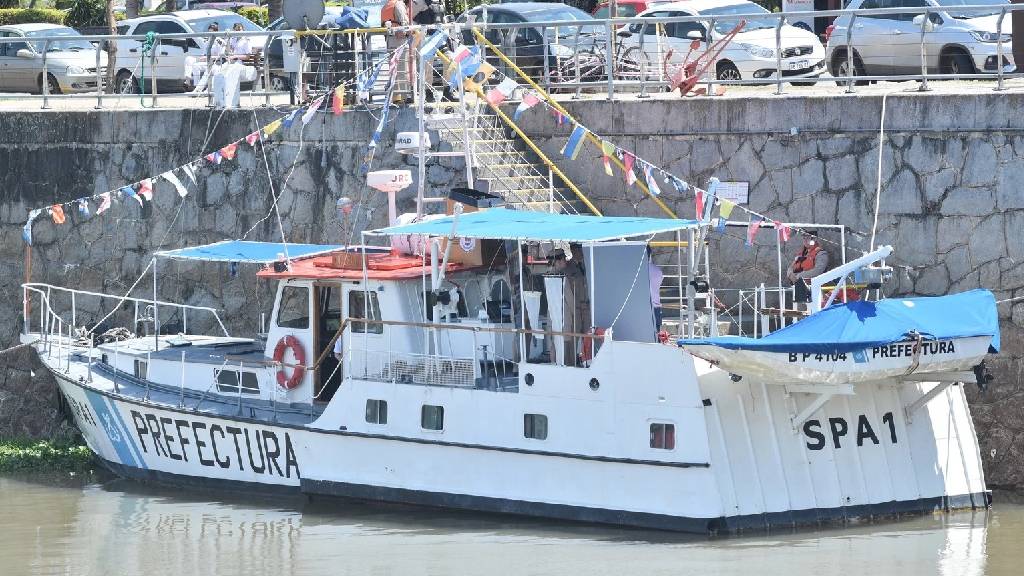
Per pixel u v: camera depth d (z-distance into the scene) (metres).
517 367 79.94
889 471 77.75
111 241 102.94
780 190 88.88
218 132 100.44
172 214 101.56
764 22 117.31
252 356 88.75
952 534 75.38
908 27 104.44
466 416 78.56
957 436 80.31
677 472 73.56
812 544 73.25
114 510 84.38
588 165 93.56
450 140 94.06
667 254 91.19
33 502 86.69
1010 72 96.19
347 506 82.88
